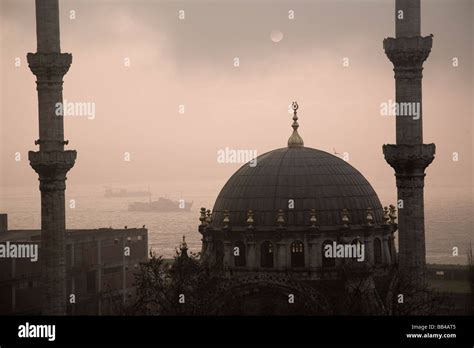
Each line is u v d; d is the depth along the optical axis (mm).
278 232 155125
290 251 155625
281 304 151625
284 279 151875
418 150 151375
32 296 178250
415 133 153000
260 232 156250
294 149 166250
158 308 158750
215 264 158375
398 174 153625
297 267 155500
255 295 152750
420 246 152875
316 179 160250
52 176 153750
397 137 153875
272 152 167625
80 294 195625
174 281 155875
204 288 152750
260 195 159500
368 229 157875
